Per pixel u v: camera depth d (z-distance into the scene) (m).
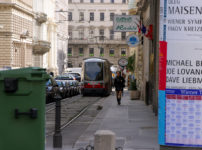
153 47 23.50
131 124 16.55
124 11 109.62
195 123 9.93
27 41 66.69
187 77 9.81
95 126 16.19
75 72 78.25
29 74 7.57
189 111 9.90
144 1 28.83
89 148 11.23
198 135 9.95
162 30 9.75
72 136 13.99
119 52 109.75
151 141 12.41
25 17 65.44
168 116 9.97
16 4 59.25
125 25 26.53
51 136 13.80
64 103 31.16
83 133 14.30
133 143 12.04
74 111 23.88
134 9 43.78
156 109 19.89
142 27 24.20
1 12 58.66
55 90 31.56
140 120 17.97
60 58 95.06
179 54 9.77
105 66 43.50
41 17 73.31
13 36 59.66
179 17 9.70
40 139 7.64
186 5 9.67
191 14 9.67
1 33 58.66
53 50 86.06
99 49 109.75
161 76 9.88
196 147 9.96
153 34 23.70
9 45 58.78
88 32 109.94
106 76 43.75
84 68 43.16
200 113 9.88
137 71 40.47
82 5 109.50
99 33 109.94
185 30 9.70
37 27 74.00
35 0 71.94
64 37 99.81
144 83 30.33
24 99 7.61
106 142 8.43
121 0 109.50
